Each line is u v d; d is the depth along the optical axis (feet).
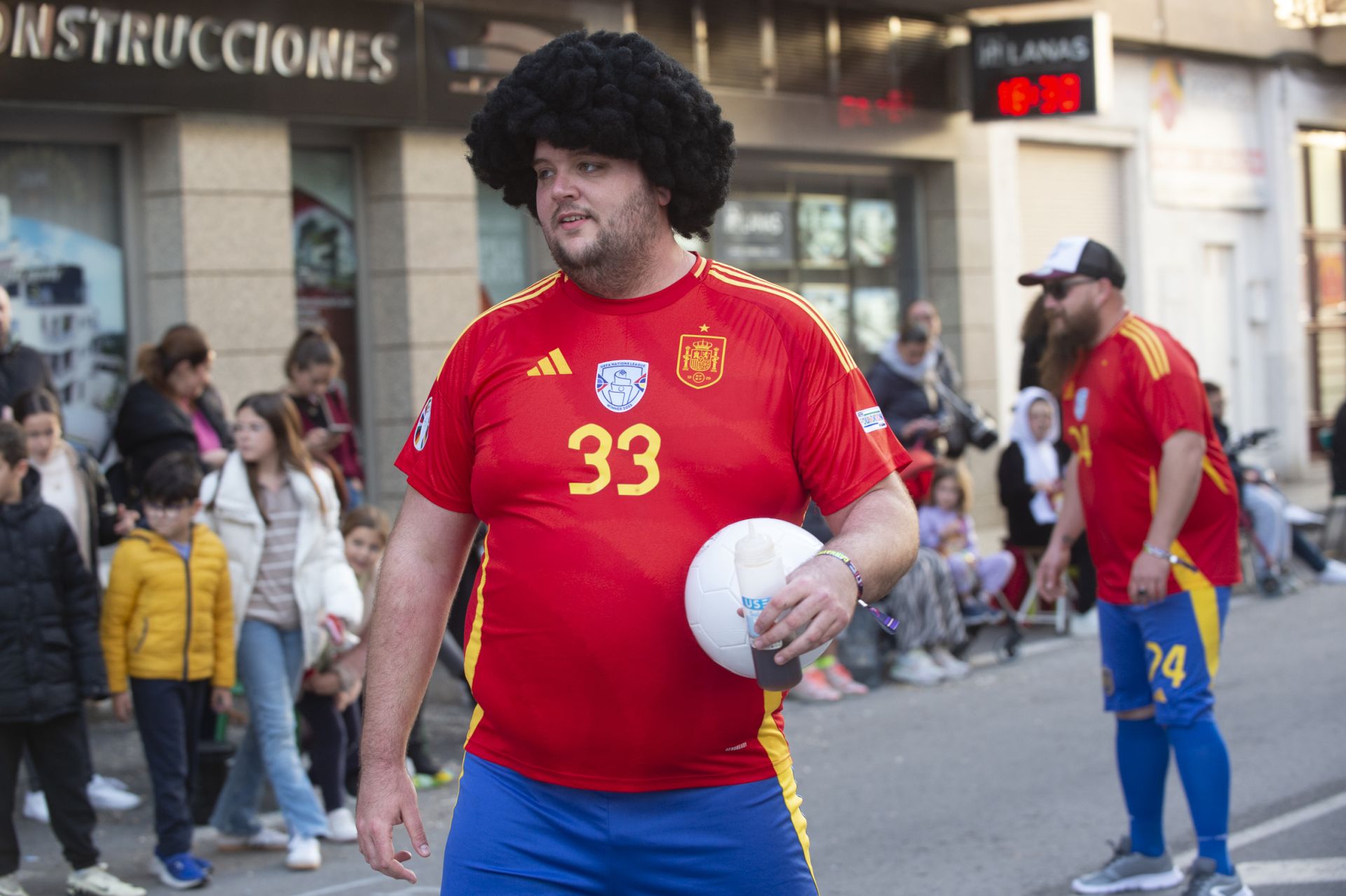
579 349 9.12
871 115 48.78
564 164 9.00
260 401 21.09
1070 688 30.19
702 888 9.07
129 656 19.63
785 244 48.08
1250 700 28.30
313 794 20.79
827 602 8.07
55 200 33.19
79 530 22.70
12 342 25.86
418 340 37.86
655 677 8.82
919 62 50.49
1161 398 16.39
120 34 32.01
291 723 20.81
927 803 22.29
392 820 9.29
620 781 9.00
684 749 8.93
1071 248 17.17
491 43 38.32
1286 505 42.70
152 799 24.25
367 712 9.44
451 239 38.42
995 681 31.30
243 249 34.63
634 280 9.14
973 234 52.39
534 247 41.75
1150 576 16.37
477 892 9.14
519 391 9.12
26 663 18.35
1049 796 22.44
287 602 20.86
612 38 9.01
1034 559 35.45
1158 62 60.90
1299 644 33.86
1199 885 16.56
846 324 50.08
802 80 47.01
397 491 38.24
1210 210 64.03
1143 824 17.79
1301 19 66.80
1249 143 65.77
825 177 49.42
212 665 20.11
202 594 19.94
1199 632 16.70
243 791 21.12
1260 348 67.10
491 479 9.13
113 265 34.09
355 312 38.11
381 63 36.19
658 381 8.96
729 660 8.47
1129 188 60.08
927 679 31.14
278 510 21.01
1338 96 70.18
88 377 33.68
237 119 34.42
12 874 18.83
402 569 9.57
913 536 8.93
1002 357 53.47
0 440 18.30
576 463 8.93
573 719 8.95
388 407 38.22
